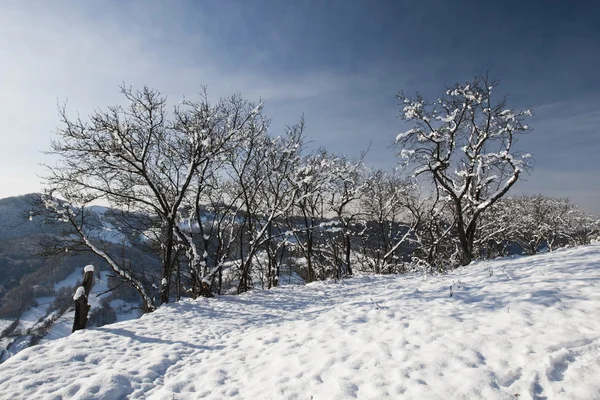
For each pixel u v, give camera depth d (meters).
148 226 16.48
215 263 17.92
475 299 6.62
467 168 18.12
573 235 36.31
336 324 6.88
